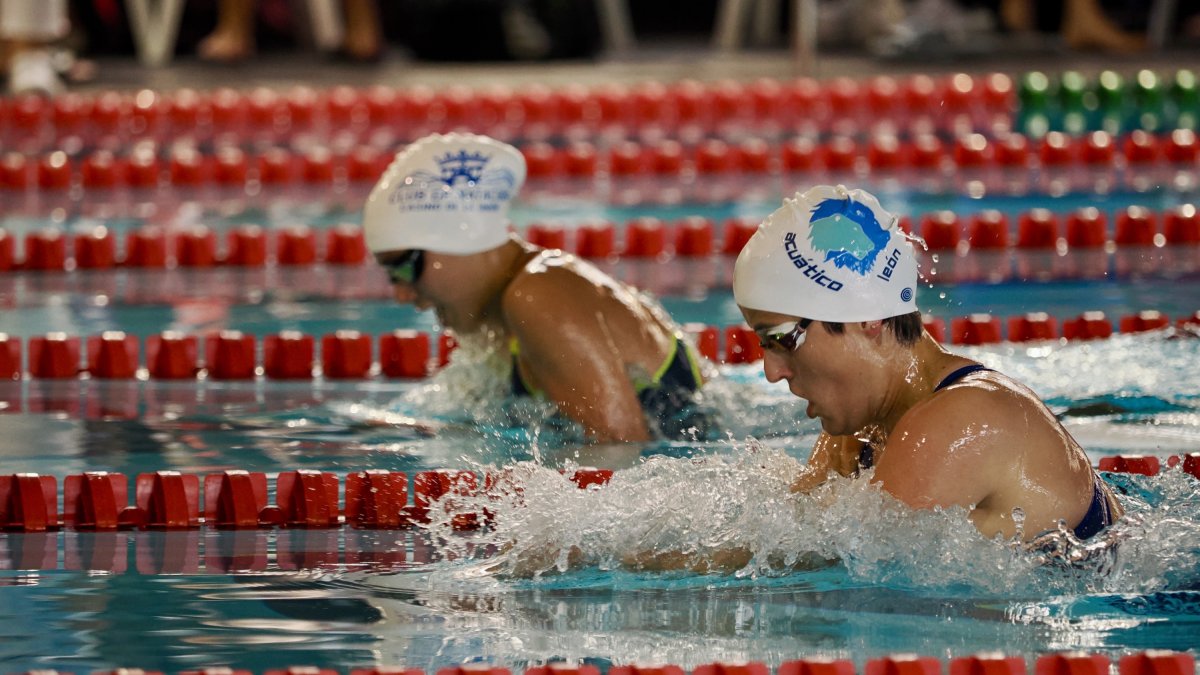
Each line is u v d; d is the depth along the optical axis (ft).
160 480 26.73
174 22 85.92
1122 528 21.63
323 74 81.51
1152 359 35.99
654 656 19.36
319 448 30.37
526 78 79.82
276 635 20.49
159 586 22.77
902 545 20.53
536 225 51.55
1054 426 20.57
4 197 59.52
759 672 18.53
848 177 61.16
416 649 19.85
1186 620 20.24
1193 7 89.40
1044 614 20.49
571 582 22.50
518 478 25.11
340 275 49.34
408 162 30.25
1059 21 89.92
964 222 51.57
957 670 18.54
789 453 28.37
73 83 77.46
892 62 82.48
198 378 37.96
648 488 24.00
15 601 22.04
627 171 62.85
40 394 36.11
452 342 39.17
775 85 74.59
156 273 49.70
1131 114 69.36
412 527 25.82
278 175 62.69
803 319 19.86
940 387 20.39
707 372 32.22
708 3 102.01
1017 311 42.11
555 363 28.84
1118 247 49.73
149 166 61.52
